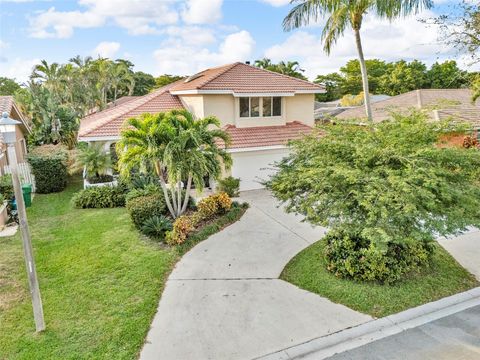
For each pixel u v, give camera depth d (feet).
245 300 27.22
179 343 22.39
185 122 43.04
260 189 64.90
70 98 133.90
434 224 24.79
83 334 23.16
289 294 27.99
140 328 23.79
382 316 24.72
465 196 25.94
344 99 171.63
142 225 41.83
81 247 37.52
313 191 29.35
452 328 23.34
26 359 20.89
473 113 74.54
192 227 40.78
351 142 30.96
